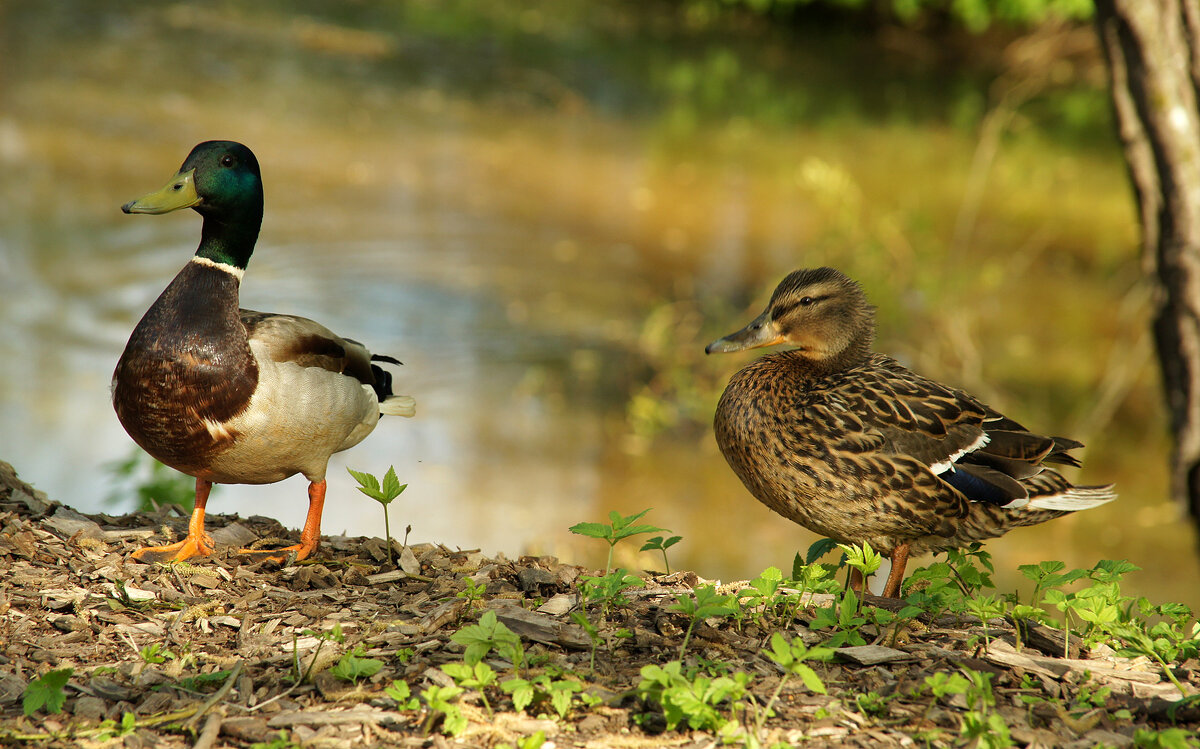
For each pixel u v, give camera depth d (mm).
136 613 5613
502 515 11906
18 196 19578
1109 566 5637
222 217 6027
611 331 17234
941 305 18000
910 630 5508
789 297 6785
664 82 34125
